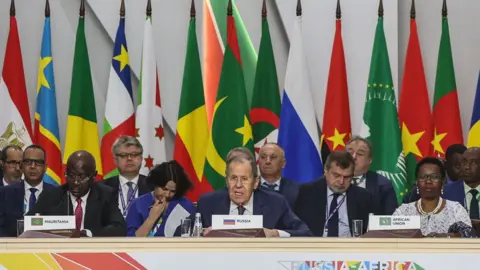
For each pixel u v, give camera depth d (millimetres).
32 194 17438
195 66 21234
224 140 20828
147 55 21203
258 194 14773
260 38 22344
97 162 21234
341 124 21078
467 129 21953
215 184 20688
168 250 10891
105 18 22109
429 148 21062
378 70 21016
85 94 21297
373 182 17719
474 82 22047
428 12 22141
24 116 21125
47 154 21016
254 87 21281
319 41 22078
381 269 10883
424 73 21328
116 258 10867
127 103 21203
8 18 22078
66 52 22172
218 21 22219
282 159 17719
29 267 10805
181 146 20922
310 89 21094
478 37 22078
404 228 12242
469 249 10898
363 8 22000
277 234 13281
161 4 22281
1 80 21156
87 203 15133
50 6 22156
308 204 16250
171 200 15656
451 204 15102
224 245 10930
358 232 13891
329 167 15984
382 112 20875
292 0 22078
